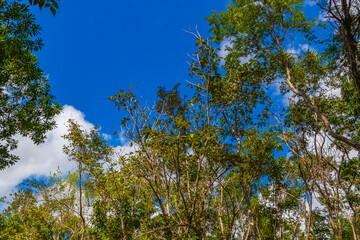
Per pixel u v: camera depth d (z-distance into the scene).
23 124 11.41
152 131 8.73
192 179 11.29
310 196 16.66
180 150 9.25
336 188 16.89
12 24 8.69
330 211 16.22
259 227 20.55
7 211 19.86
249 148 15.26
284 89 15.18
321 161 17.11
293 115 16.03
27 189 19.41
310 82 14.75
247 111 12.50
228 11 15.42
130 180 12.72
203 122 9.98
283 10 14.49
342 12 6.47
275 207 20.06
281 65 14.11
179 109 10.56
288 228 21.50
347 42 6.63
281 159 18.39
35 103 11.78
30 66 10.99
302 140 16.39
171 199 10.90
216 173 10.82
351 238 21.39
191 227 9.08
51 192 18.67
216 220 13.54
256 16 14.77
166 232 9.20
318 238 21.27
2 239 18.77
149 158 9.59
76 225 19.94
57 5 5.23
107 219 15.05
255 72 12.73
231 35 15.61
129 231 13.74
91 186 13.66
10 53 9.24
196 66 10.25
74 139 14.27
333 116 15.57
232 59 15.49
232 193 14.96
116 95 9.61
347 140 7.77
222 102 11.34
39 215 19.61
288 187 19.53
